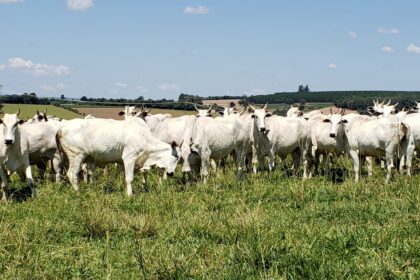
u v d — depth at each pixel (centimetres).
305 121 1800
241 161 1673
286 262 685
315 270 660
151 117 1842
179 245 841
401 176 1426
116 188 1467
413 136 1520
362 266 682
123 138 1433
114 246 850
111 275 704
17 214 1084
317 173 1855
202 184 1405
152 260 740
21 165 1328
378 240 793
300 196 1222
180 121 1844
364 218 984
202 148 1520
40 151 1595
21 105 4794
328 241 796
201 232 914
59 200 1212
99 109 4581
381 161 1884
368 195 1220
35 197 1281
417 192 1166
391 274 655
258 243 746
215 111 2277
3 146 1273
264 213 1026
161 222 998
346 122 1577
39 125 1596
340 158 2112
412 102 3011
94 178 1551
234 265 689
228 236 854
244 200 1207
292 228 906
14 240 820
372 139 1481
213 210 1130
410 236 814
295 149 1852
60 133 1451
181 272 674
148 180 1606
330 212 1045
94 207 1052
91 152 1439
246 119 1717
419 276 655
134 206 1168
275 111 2872
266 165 1998
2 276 683
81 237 907
